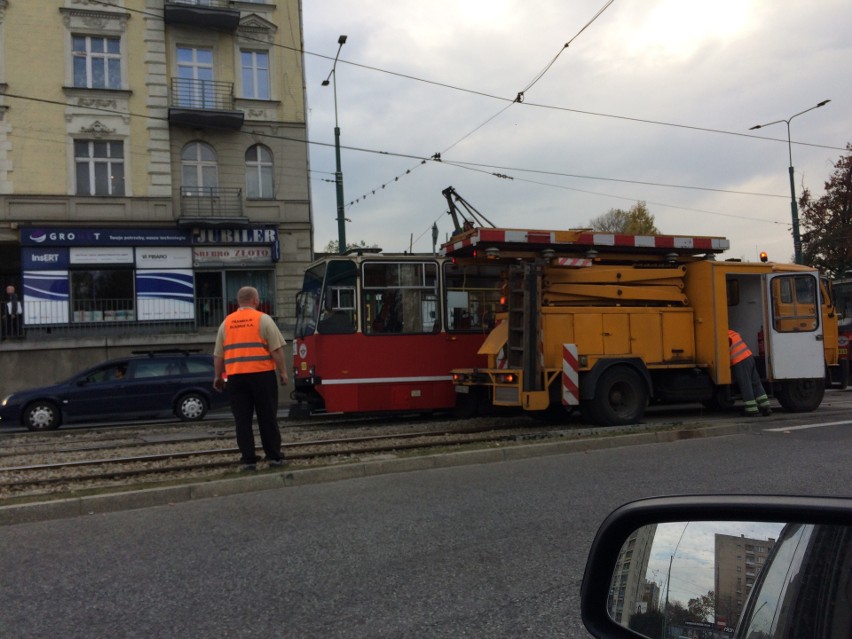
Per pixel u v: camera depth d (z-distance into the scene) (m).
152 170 22.27
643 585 1.85
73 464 8.56
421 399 12.29
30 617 3.88
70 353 20.55
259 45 23.69
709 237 11.91
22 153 21.06
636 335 11.39
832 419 11.63
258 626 3.72
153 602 4.08
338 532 5.48
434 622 3.74
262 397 7.66
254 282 23.53
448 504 6.29
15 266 24.22
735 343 11.80
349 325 12.00
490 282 12.95
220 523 5.84
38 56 21.28
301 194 23.91
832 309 13.65
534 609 3.89
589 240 11.03
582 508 6.04
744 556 1.65
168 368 14.98
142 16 22.38
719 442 9.42
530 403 10.48
